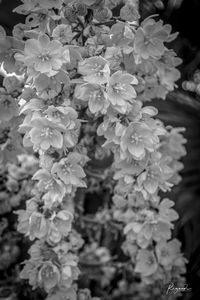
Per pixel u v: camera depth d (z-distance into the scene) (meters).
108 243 0.89
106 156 0.73
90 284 0.89
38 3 0.54
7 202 0.75
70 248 0.62
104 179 0.73
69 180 0.53
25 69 0.56
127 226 0.65
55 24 0.55
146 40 0.56
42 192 0.58
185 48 0.77
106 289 0.91
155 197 0.60
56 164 0.52
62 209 0.60
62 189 0.54
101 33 0.54
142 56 0.56
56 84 0.52
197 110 0.83
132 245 0.70
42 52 0.51
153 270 0.67
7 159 0.67
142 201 0.61
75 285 0.64
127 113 0.53
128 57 0.58
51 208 0.58
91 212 0.88
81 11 0.53
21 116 0.60
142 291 0.83
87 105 0.58
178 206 0.80
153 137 0.53
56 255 0.61
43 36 0.51
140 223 0.64
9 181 0.74
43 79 0.51
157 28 0.55
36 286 0.63
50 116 0.50
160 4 0.66
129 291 0.85
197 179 0.84
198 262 0.72
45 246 0.62
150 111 0.54
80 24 0.56
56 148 0.52
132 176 0.58
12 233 0.79
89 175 0.73
